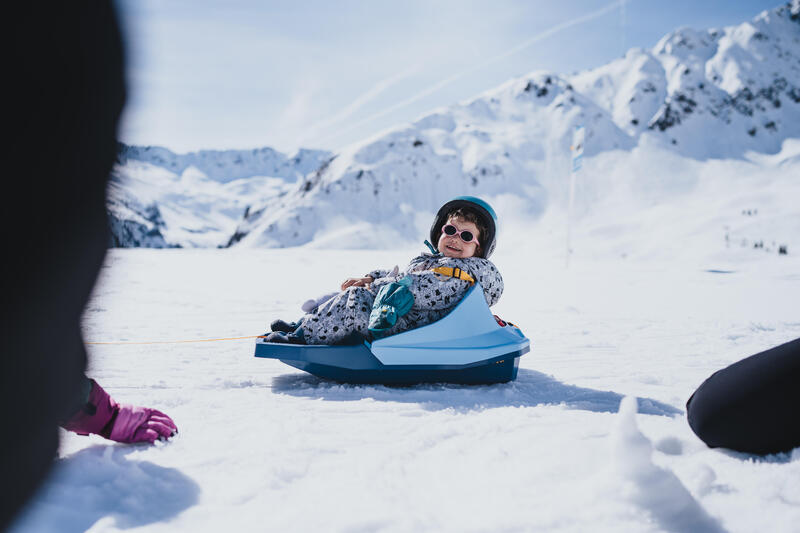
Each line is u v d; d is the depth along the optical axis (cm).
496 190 12694
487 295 279
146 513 119
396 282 256
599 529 111
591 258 6288
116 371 279
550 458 150
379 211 12644
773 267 1844
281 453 155
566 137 13900
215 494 129
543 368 314
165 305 604
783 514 116
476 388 253
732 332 461
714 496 126
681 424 184
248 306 612
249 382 260
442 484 136
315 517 117
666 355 357
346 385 256
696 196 11638
